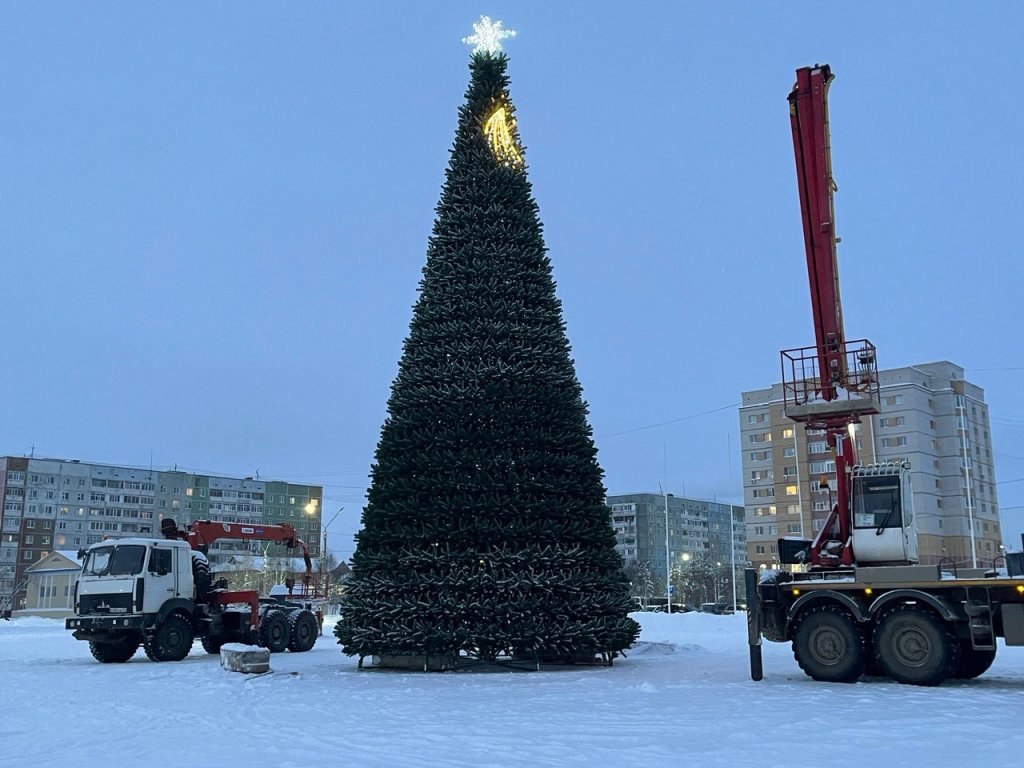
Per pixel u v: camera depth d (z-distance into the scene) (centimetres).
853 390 1759
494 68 2234
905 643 1489
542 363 2038
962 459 9112
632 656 2228
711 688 1458
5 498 12188
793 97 1855
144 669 2025
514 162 2195
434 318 2053
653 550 13962
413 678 1706
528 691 1459
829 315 1795
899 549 1627
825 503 9431
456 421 1958
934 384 9381
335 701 1359
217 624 2486
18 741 1021
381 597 1881
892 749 896
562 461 1952
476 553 1844
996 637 1475
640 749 905
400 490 1925
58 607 9562
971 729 1015
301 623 2708
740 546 16488
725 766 813
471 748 927
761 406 10094
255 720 1167
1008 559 1530
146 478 13288
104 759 891
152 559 2311
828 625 1545
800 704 1237
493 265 2072
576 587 1853
